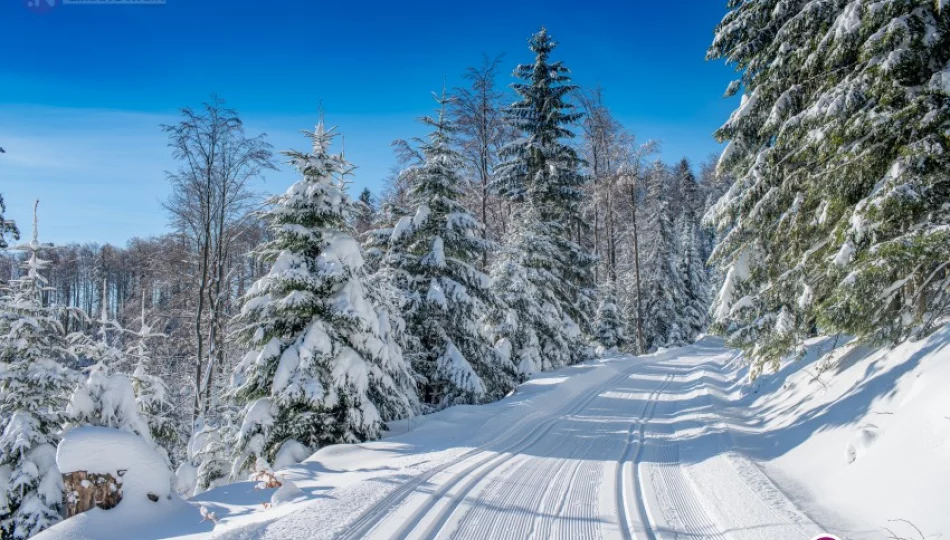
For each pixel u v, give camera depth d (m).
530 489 6.36
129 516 6.29
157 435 10.47
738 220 11.68
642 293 39.69
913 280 7.94
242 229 20.88
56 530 5.77
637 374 20.33
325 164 10.62
